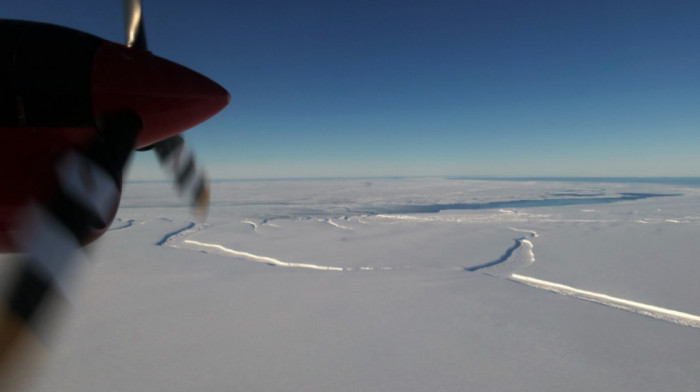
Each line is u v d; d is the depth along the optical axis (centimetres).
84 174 165
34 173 179
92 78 197
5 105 182
